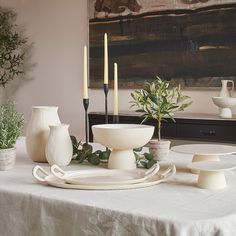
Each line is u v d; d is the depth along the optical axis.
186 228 1.05
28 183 1.45
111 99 4.56
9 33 5.04
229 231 1.08
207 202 1.21
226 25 3.81
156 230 1.08
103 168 1.68
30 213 1.30
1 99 5.34
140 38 4.27
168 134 3.73
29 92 5.19
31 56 5.14
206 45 3.92
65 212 1.23
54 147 1.71
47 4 4.98
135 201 1.22
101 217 1.16
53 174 1.45
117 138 1.55
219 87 3.88
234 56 3.79
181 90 4.09
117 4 4.39
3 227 1.36
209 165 1.41
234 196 1.28
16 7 5.20
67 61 4.88
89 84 4.64
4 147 1.68
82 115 4.81
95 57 4.59
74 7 4.78
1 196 1.36
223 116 3.62
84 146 1.80
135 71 4.32
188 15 3.99
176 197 1.27
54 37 4.96
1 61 4.94
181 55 4.05
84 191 1.34
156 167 1.49
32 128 1.81
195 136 3.61
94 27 4.58
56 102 5.00
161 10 4.14
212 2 3.86
